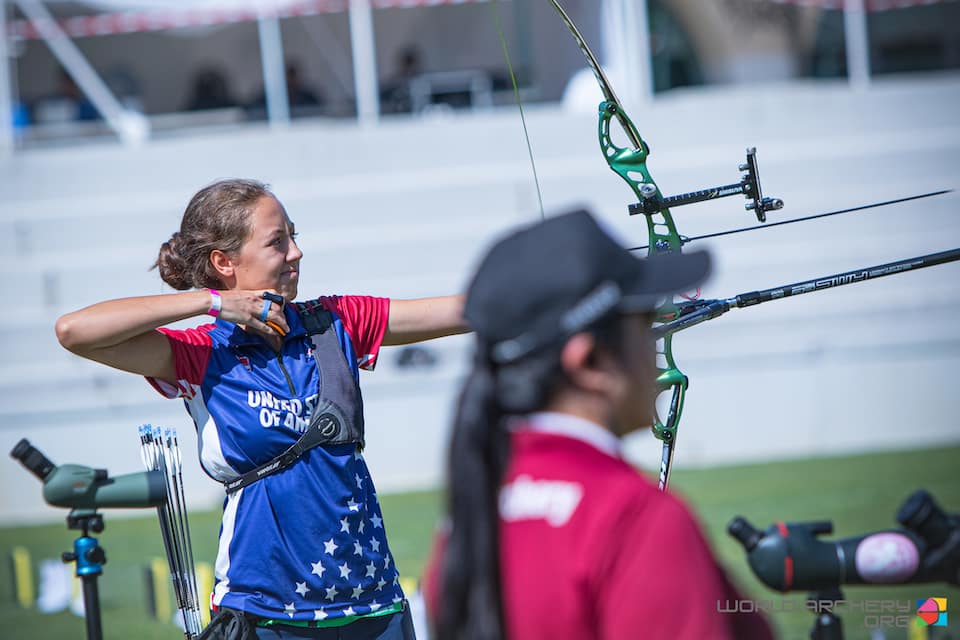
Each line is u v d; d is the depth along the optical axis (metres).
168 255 10.48
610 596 5.02
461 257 37.41
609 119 10.84
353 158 38.06
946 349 35.91
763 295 9.94
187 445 34.69
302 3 39.88
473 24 46.62
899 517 7.15
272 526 9.73
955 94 38.56
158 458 10.80
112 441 35.00
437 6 46.34
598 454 5.30
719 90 41.28
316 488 9.76
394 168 38.16
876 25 42.28
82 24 40.72
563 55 41.59
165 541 10.79
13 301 36.34
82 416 34.94
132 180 37.81
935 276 36.53
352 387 10.10
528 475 5.37
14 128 39.88
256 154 38.06
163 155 37.88
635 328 5.45
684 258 5.42
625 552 5.05
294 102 41.12
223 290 10.45
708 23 41.00
